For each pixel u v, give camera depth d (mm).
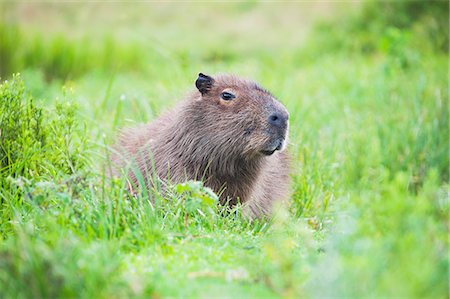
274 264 7969
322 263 7332
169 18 37719
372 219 7531
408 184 14461
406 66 24969
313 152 15477
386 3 31219
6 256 7426
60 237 8453
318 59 28312
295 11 37906
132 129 13734
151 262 8188
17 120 11734
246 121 11812
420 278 6566
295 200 13766
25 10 38000
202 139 12070
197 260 8375
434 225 7586
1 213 10438
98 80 25266
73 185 9633
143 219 9406
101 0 39531
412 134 17062
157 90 20297
